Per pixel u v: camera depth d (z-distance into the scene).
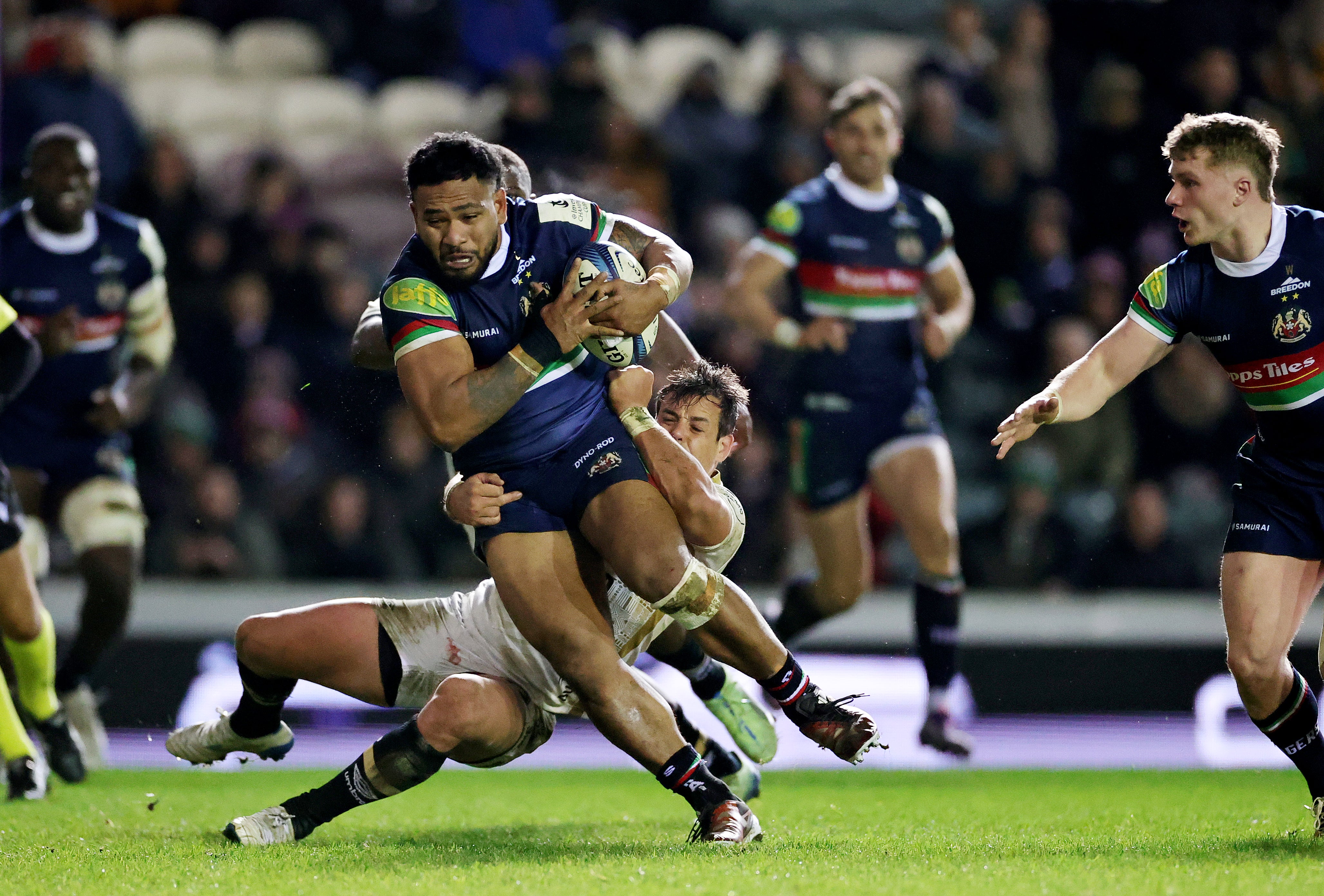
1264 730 13.83
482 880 10.92
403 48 46.38
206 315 34.78
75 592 30.64
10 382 17.98
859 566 24.05
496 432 12.87
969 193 37.62
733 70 46.47
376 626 13.84
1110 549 33.97
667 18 48.53
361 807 17.58
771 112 40.88
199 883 10.98
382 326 14.20
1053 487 34.06
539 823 15.99
